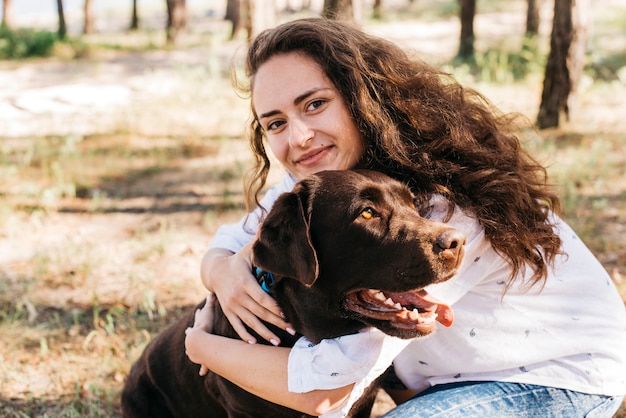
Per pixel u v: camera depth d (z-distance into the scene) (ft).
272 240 8.31
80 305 17.15
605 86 40.93
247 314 9.26
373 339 8.39
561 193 22.98
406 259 7.98
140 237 21.86
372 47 9.32
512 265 8.58
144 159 30.12
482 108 9.75
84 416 12.52
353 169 9.30
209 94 41.39
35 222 22.77
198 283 18.47
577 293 9.10
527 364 8.94
